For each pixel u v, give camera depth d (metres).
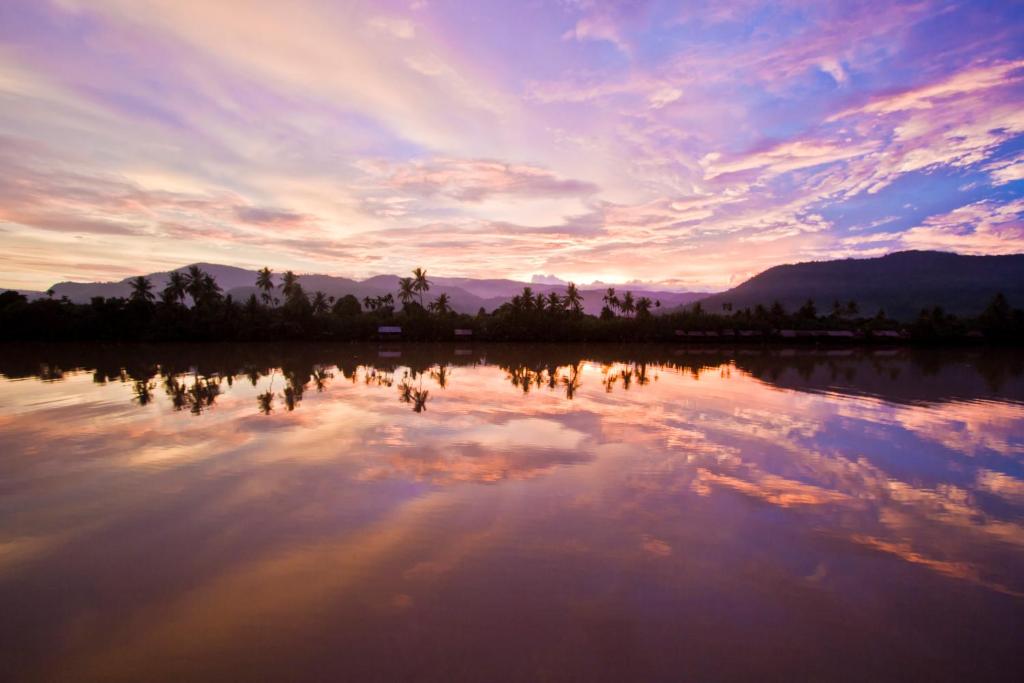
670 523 10.11
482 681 5.79
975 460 15.02
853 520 10.46
